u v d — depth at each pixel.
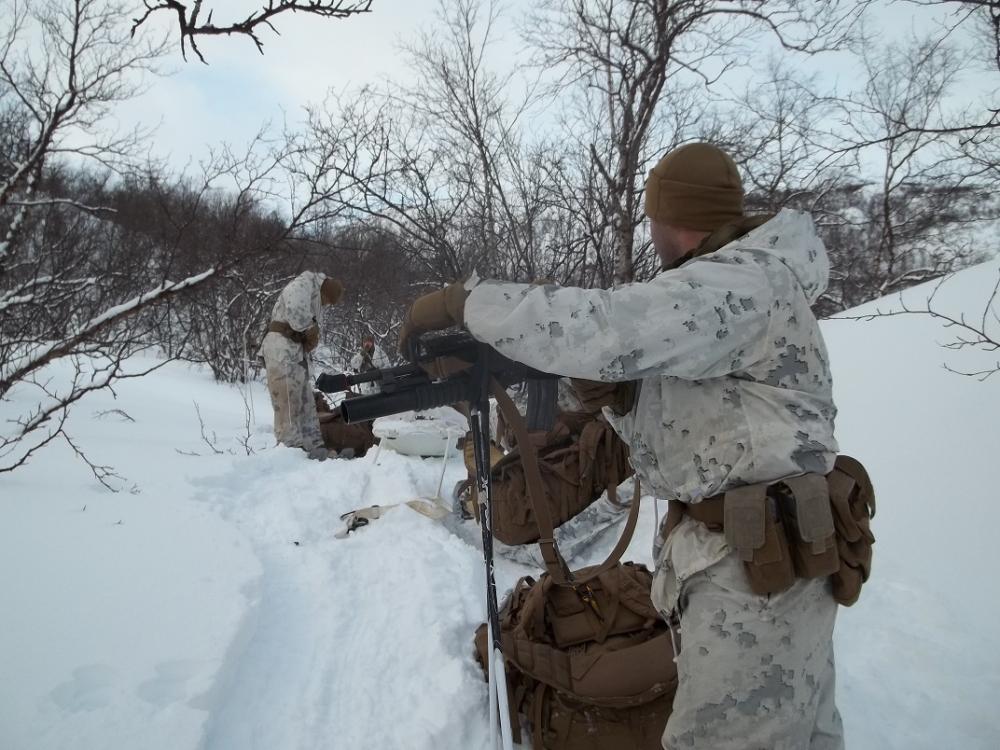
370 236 9.44
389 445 5.91
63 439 5.78
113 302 5.42
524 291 1.44
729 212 1.59
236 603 2.68
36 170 5.19
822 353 1.47
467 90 7.97
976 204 7.25
